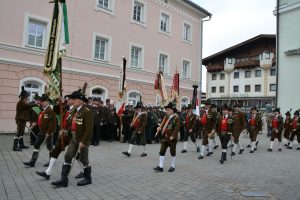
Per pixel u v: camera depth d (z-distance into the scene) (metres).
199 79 26.94
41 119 7.76
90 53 18.00
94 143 12.73
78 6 17.42
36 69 15.52
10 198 5.32
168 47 23.73
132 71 20.64
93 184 6.50
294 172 8.77
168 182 6.98
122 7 20.05
